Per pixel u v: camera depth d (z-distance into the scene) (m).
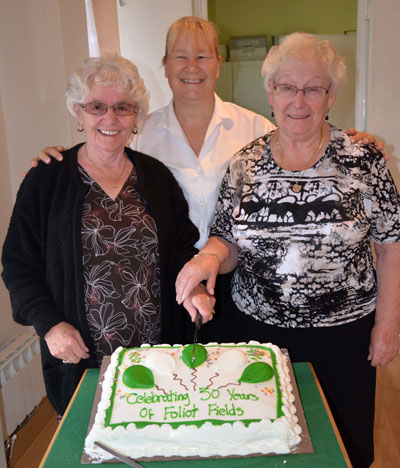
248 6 5.79
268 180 1.39
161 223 1.46
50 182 1.41
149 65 3.44
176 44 1.79
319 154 1.37
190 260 1.45
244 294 1.52
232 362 1.18
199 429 0.99
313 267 1.35
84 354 1.35
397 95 2.92
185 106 1.89
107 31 3.38
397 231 1.39
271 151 1.42
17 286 1.38
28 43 2.27
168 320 1.48
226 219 1.52
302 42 1.31
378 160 1.37
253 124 1.97
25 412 2.24
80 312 1.35
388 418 2.28
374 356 1.44
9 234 1.42
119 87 1.37
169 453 0.98
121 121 1.39
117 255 1.38
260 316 1.47
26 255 1.40
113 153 1.43
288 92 1.32
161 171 1.59
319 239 1.33
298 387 1.19
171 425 1.01
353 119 4.91
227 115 1.90
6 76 2.26
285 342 1.44
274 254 1.38
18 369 2.16
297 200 1.34
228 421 1.01
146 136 1.92
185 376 1.16
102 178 1.45
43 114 2.36
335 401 1.46
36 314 1.35
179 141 1.88
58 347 1.31
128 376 1.15
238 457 0.98
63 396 1.43
